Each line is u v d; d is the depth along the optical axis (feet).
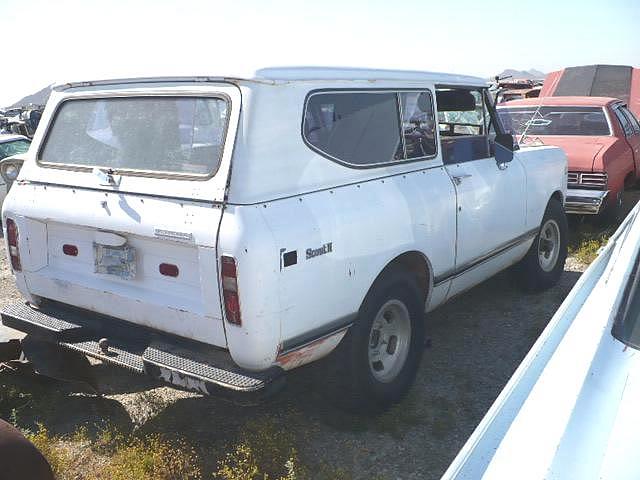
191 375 9.85
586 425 5.94
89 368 13.05
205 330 10.05
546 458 5.67
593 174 24.57
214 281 9.68
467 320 17.15
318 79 10.94
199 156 10.21
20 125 57.98
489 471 5.74
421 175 13.14
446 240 13.58
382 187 11.97
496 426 6.37
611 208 25.57
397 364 12.62
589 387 6.47
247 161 9.74
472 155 15.02
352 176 11.50
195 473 10.60
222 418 12.47
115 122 11.51
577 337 7.55
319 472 10.74
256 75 9.84
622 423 5.88
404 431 11.99
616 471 5.39
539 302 18.35
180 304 10.27
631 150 27.12
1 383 13.01
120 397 13.38
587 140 26.55
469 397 13.17
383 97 12.44
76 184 11.62
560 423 6.06
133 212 10.52
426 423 12.23
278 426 12.01
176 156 10.52
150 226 10.24
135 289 10.96
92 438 11.89
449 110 15.21
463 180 14.19
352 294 11.10
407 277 12.47
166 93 10.84
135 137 11.16
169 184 10.32
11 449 8.16
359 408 11.90
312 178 10.66
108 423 12.16
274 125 10.11
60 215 11.58
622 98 44.11
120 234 10.88
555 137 27.35
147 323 10.89
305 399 13.04
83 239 11.68
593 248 22.86
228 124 9.95
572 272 21.13
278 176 10.09
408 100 13.09
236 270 9.37
